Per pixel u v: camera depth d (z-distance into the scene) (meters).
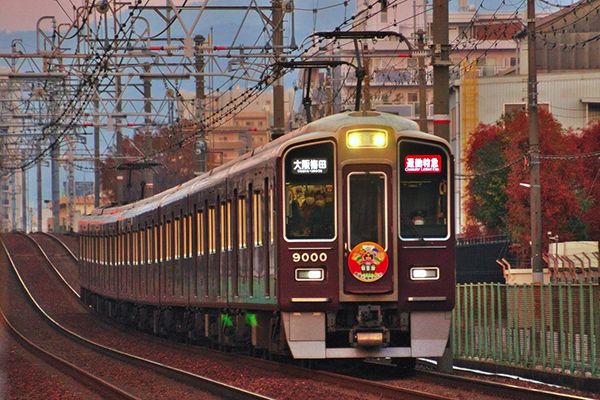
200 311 81.69
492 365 61.81
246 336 68.50
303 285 54.00
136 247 106.56
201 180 79.62
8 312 147.62
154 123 130.88
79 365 76.25
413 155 54.53
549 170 157.12
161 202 93.94
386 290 53.94
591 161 171.88
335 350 54.28
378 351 54.38
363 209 54.25
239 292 64.88
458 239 174.88
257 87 95.88
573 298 52.44
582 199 162.38
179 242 85.25
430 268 54.34
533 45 103.94
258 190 59.38
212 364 69.00
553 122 169.12
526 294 57.97
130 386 60.44
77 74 102.25
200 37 103.62
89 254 144.62
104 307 137.00
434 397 43.31
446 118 61.00
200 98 122.38
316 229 54.28
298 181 54.44
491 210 175.75
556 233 153.88
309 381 54.06
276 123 95.81
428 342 54.53
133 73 98.38
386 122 54.81
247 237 62.38
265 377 57.31
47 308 153.88
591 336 50.25
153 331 104.69
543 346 55.50
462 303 67.81
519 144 165.12
